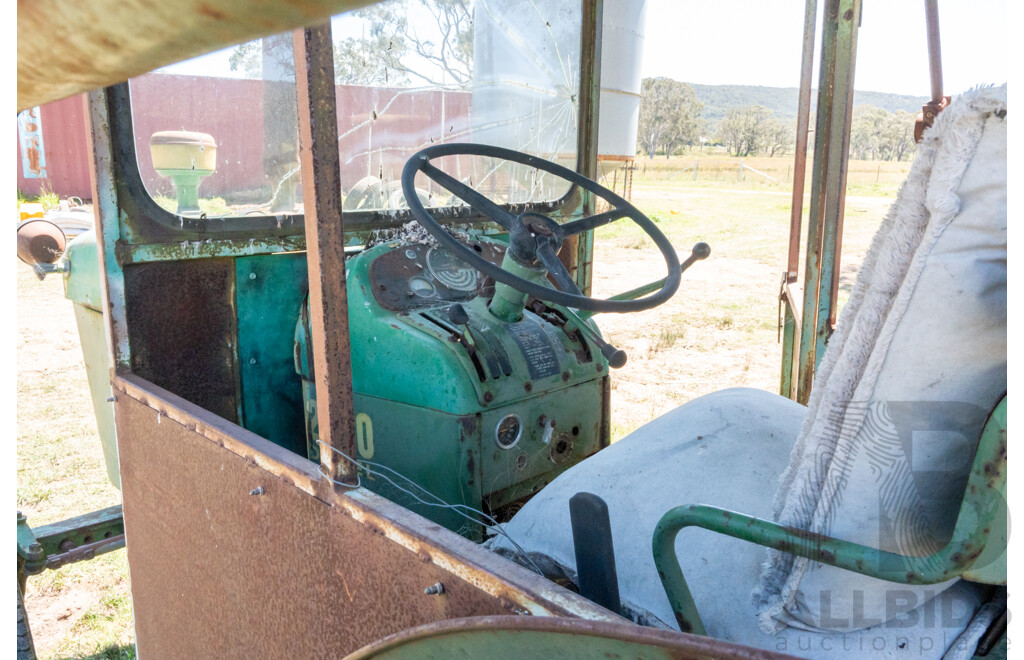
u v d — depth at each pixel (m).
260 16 0.17
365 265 1.58
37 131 9.18
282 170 1.67
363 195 1.72
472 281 1.69
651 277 7.91
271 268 1.71
